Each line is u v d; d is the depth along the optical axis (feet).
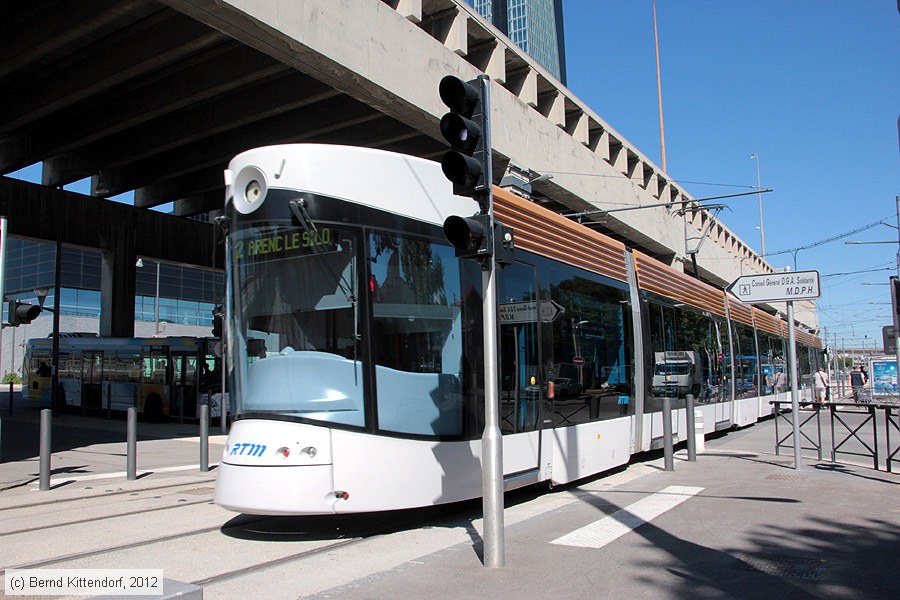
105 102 69.56
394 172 23.24
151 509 27.45
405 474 21.34
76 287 192.95
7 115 65.67
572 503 27.35
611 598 15.94
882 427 67.72
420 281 22.93
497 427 18.52
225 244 23.56
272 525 24.03
